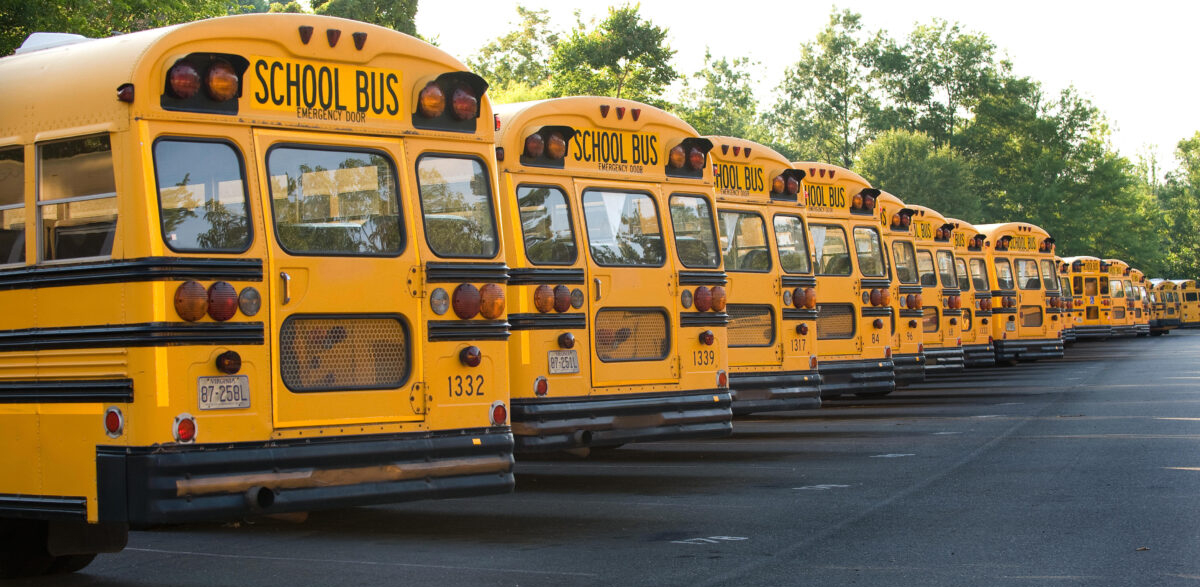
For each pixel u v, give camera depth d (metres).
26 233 6.39
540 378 9.46
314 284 6.53
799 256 13.27
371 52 6.88
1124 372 25.14
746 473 10.91
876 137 72.06
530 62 66.12
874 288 15.45
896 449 12.37
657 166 10.42
